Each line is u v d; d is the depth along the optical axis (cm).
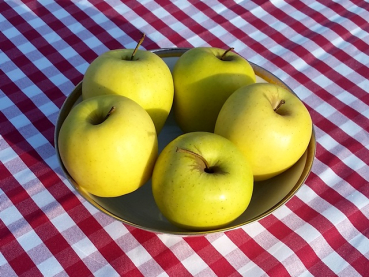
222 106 74
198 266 68
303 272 68
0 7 109
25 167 80
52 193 76
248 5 114
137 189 74
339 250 71
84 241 70
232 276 68
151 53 76
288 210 75
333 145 86
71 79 96
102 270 67
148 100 72
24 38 103
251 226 73
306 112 70
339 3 115
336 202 77
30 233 71
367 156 85
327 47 105
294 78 98
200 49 79
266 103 67
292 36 107
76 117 64
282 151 67
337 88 97
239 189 61
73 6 111
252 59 102
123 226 72
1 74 96
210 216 61
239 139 67
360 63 102
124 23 108
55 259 68
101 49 102
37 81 95
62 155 64
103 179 64
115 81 71
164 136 83
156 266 68
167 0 114
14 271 67
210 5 114
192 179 60
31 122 88
